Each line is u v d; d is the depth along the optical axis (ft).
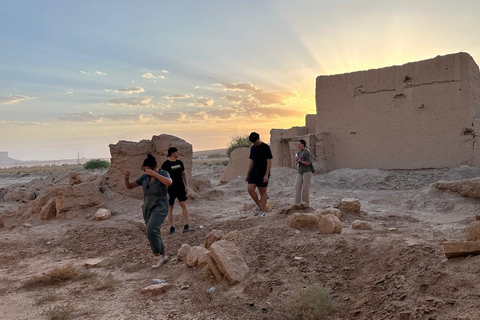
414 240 16.61
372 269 14.84
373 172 43.93
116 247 24.03
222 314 13.15
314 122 61.36
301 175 27.02
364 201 31.45
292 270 15.89
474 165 41.50
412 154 45.50
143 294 15.62
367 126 48.85
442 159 43.47
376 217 24.22
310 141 50.39
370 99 48.60
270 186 44.96
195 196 37.96
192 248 18.95
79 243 25.53
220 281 15.93
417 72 45.09
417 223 22.29
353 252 16.43
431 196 29.37
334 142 51.55
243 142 116.78
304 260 16.55
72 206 33.04
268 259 17.44
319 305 12.71
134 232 26.91
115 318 13.32
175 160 25.50
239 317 12.85
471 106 42.01
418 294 12.10
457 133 42.55
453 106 42.78
